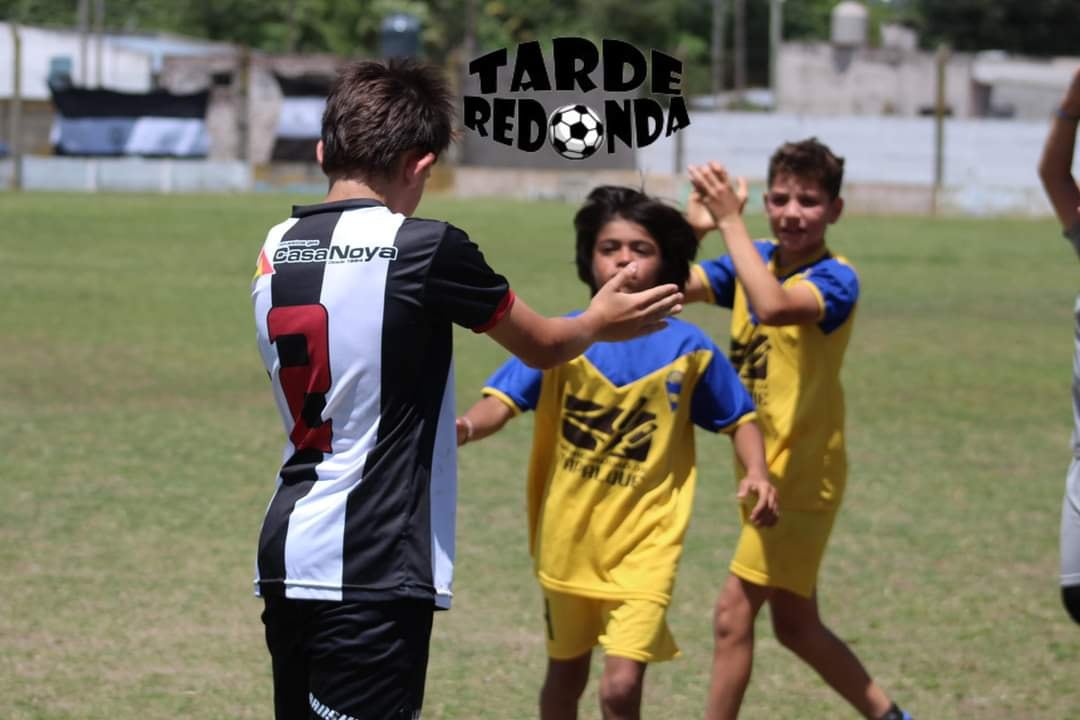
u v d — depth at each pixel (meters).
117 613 9.16
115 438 14.74
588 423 6.33
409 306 4.70
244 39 111.94
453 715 7.56
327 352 4.71
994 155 66.12
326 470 4.73
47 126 73.06
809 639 7.08
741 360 7.14
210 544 10.86
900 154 67.06
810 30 133.38
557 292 27.94
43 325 22.89
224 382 18.30
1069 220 6.40
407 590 4.68
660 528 6.27
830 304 6.76
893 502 12.70
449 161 71.56
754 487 6.38
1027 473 13.93
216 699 7.71
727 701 6.93
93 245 37.22
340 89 4.95
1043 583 10.23
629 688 6.04
